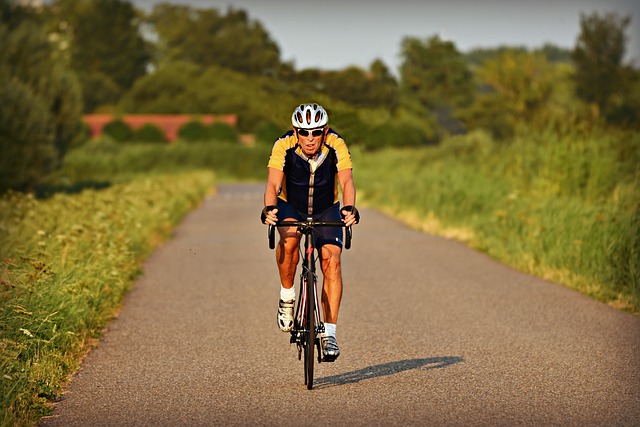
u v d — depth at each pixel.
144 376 12.57
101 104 191.75
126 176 97.31
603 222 22.58
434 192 42.38
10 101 52.19
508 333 15.60
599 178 30.89
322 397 11.36
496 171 39.22
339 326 16.33
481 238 30.17
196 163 126.81
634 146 32.72
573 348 14.31
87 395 11.53
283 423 10.18
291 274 12.25
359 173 72.12
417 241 32.09
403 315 17.41
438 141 82.44
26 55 63.69
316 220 12.26
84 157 113.56
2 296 12.75
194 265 25.61
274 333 15.73
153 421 10.33
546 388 11.75
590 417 10.37
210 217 46.22
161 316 17.42
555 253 23.50
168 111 176.50
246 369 13.00
